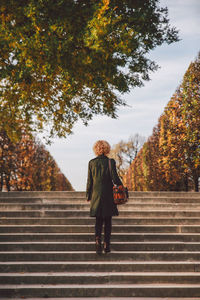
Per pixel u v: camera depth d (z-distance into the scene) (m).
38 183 30.42
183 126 19.44
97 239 6.00
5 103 11.27
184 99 19.42
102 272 5.73
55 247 6.32
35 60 6.93
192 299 5.09
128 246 6.35
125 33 7.07
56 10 6.49
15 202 8.52
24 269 5.73
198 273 5.64
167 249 6.35
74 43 6.84
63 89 10.22
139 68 9.63
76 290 5.21
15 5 6.35
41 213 7.64
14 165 26.81
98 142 6.41
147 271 5.75
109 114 11.36
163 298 5.14
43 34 6.66
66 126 12.23
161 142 21.31
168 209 8.25
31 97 10.41
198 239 6.66
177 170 19.91
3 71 7.61
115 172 5.99
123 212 7.70
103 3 6.66
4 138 26.28
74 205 8.02
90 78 7.35
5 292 5.17
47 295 5.19
